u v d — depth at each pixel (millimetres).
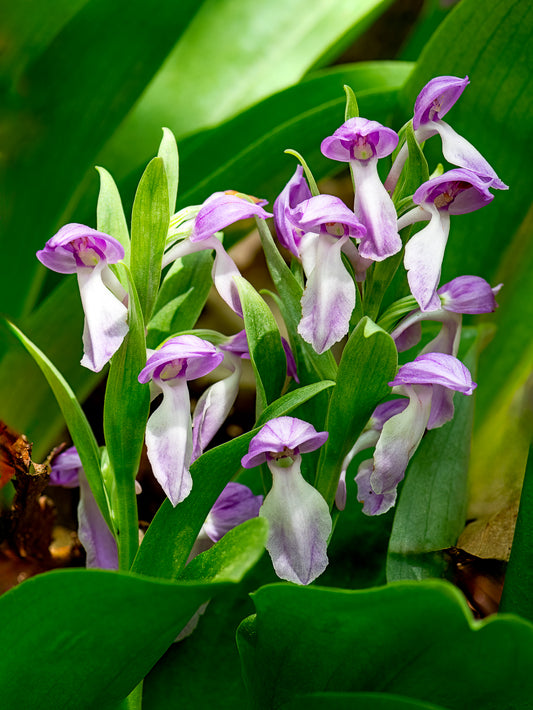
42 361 395
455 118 466
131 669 385
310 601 373
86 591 366
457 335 411
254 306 398
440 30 451
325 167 482
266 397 401
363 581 435
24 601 368
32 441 493
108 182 405
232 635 430
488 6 442
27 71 493
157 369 392
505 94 456
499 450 477
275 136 459
